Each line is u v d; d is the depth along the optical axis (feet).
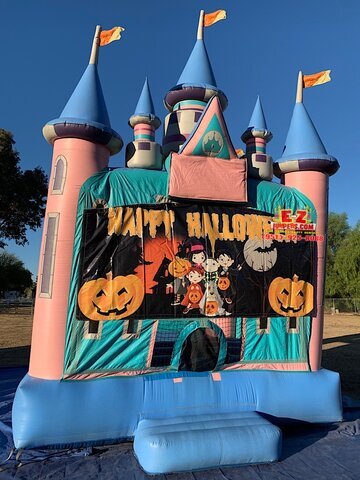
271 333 19.12
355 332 63.21
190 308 17.85
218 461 14.23
